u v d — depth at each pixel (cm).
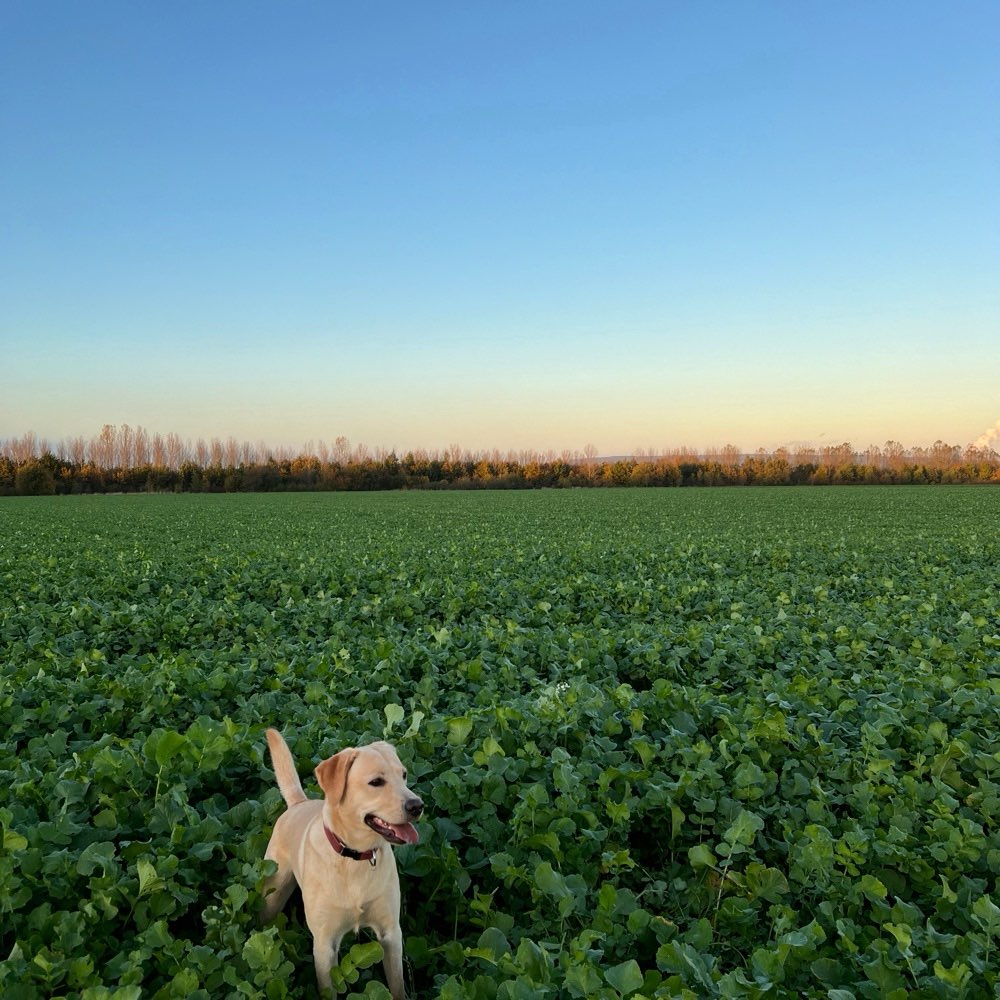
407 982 217
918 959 200
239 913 214
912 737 343
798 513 2494
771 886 239
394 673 428
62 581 873
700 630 547
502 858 239
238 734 314
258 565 1005
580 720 352
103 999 171
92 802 270
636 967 185
